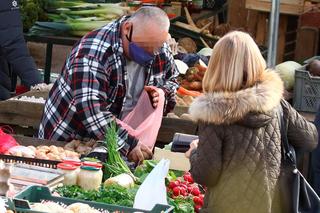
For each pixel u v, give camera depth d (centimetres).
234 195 449
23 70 907
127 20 607
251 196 448
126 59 617
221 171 450
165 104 677
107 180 538
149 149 607
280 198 461
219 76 448
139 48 605
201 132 450
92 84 596
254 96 441
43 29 988
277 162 454
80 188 510
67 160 541
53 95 627
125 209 456
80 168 523
